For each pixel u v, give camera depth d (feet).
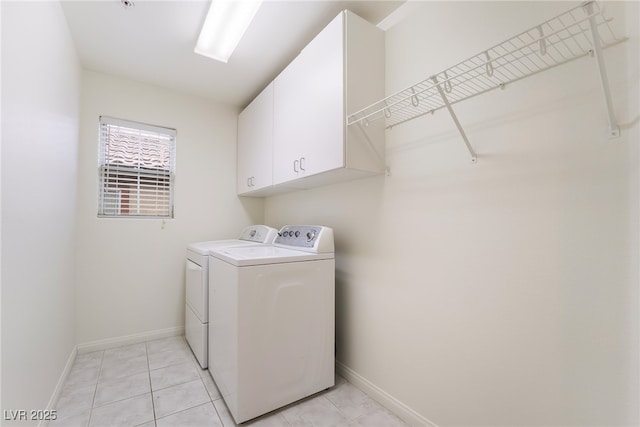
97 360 6.91
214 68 7.50
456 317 4.26
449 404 4.33
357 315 6.06
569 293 3.17
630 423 2.77
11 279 3.33
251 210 10.10
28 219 3.82
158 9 5.42
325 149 5.25
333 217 6.87
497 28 3.88
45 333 4.58
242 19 5.60
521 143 3.59
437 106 4.61
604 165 2.95
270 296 5.09
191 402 5.36
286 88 6.59
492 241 3.85
